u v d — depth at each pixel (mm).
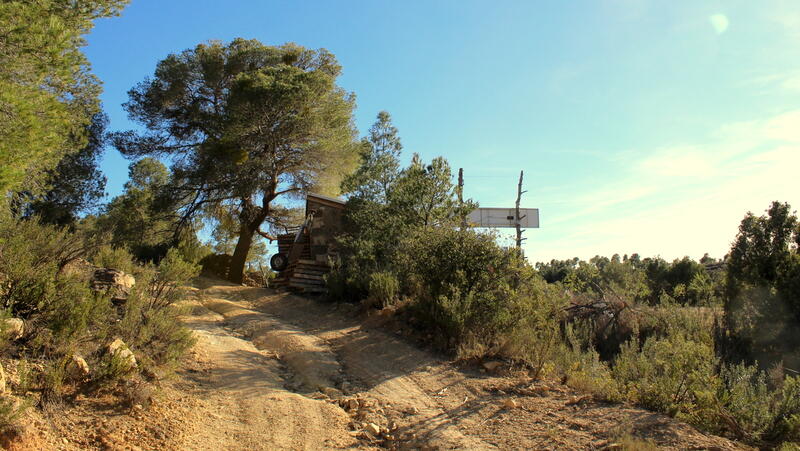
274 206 31547
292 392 7746
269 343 10719
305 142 27062
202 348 9039
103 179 29797
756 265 12414
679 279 21109
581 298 14953
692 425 6371
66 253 8758
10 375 5352
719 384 7164
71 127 12242
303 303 16688
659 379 7148
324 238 21219
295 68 26406
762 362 11305
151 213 28250
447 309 10141
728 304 12750
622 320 13688
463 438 6000
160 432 5484
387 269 15133
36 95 8781
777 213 12523
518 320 10164
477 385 8023
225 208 30219
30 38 8914
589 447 5535
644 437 5750
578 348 9688
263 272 29875
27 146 7781
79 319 6305
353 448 5871
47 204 26125
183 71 28391
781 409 6816
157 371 6930
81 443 4906
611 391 7184
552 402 7168
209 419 6188
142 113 29016
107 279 8992
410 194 17109
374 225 17984
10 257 6723
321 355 9789
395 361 9570
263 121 25172
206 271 26859
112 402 5789
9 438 4426
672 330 12438
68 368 5793
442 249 11398
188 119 29453
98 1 10867
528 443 5754
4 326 5582
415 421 6656
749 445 6133
